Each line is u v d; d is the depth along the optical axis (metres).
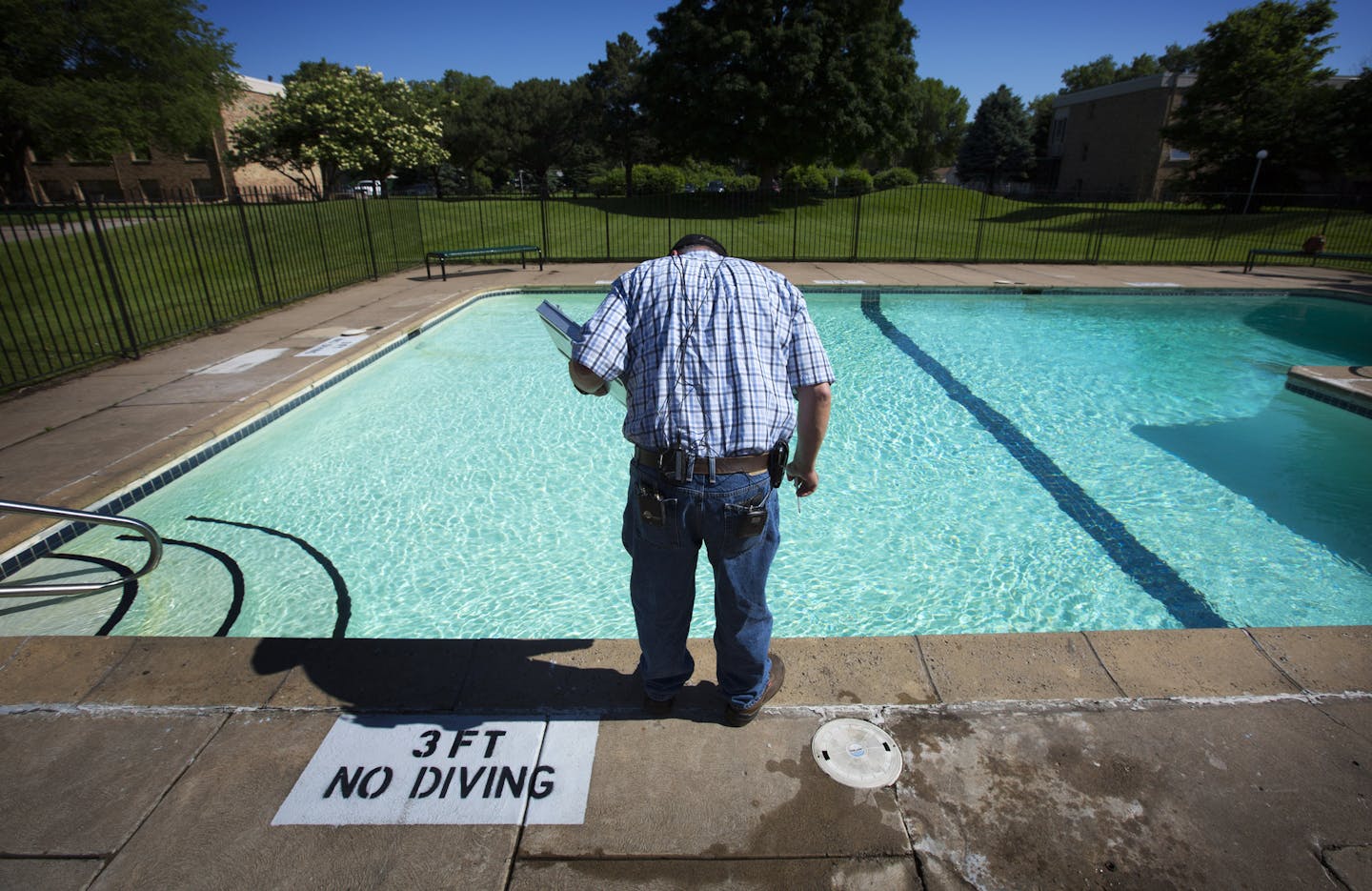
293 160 23.17
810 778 1.78
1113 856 1.58
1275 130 24.42
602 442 5.33
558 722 1.94
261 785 1.74
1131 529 4.17
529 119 60.44
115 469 4.15
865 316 9.88
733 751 1.86
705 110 24.42
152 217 7.84
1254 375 7.21
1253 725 1.94
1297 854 1.58
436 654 2.20
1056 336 8.84
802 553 3.92
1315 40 24.44
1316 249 13.77
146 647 2.22
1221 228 20.42
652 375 1.57
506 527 4.13
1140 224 21.61
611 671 2.15
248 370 6.21
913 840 1.62
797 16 23.91
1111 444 5.41
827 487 4.70
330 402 6.08
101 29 21.81
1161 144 33.94
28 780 1.75
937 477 4.84
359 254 13.40
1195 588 3.59
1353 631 2.33
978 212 25.11
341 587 3.53
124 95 22.19
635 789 1.74
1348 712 1.99
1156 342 8.59
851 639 2.30
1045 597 3.51
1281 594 3.55
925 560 3.84
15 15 20.67
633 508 1.72
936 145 67.31
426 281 11.41
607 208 22.83
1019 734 1.91
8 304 8.66
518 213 20.73
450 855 1.57
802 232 19.69
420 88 32.97
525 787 1.74
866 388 6.71
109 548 3.74
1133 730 1.93
